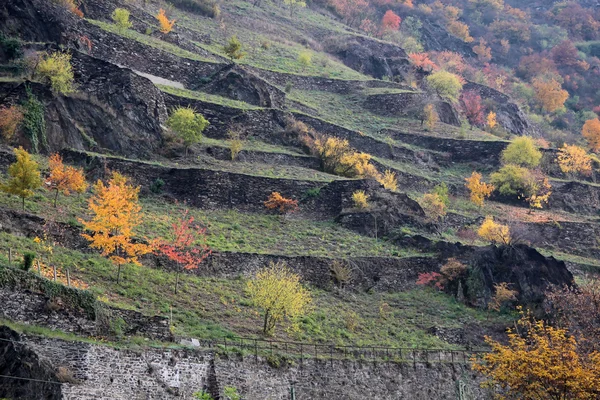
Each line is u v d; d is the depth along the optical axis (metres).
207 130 94.62
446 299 75.62
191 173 80.75
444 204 93.50
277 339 59.44
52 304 45.84
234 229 77.19
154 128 85.69
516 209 104.19
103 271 59.94
